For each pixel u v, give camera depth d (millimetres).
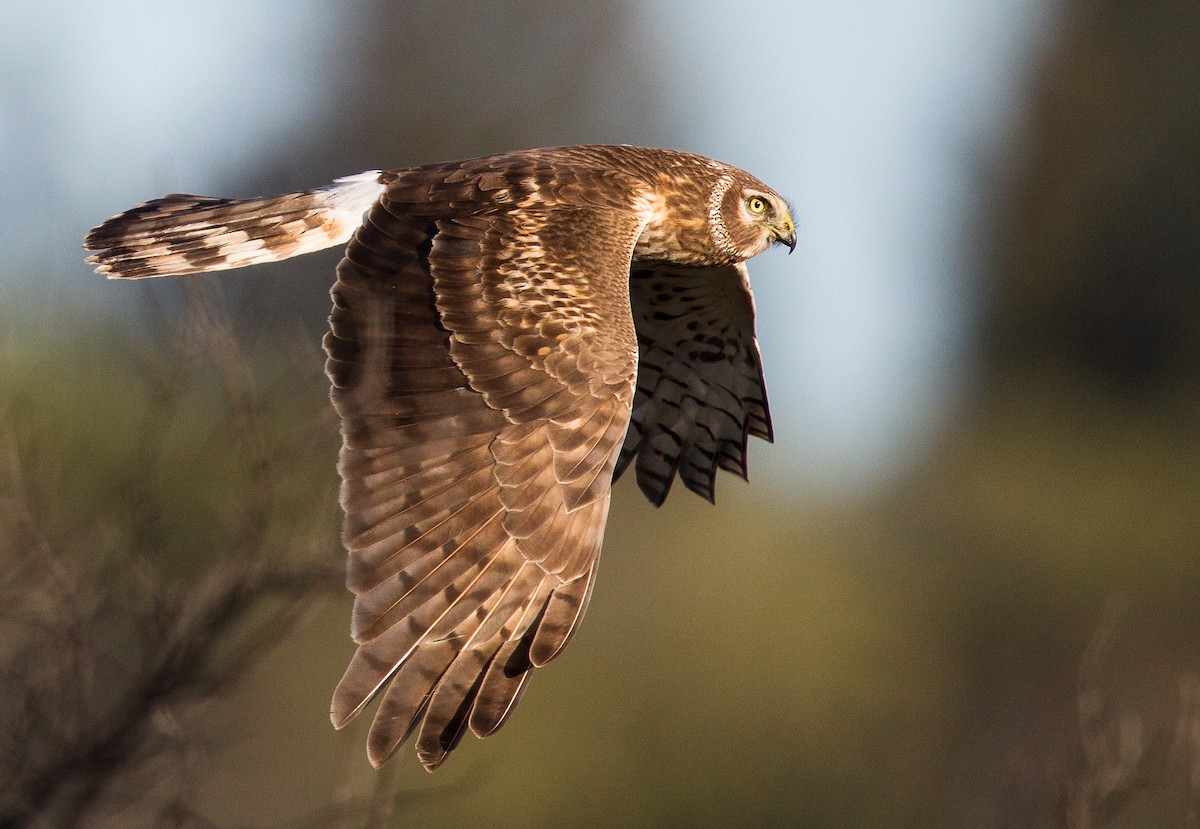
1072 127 37875
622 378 7254
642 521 26547
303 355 9750
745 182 10188
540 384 7160
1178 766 10734
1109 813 10664
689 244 9953
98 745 8938
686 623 23172
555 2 36344
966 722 22516
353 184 8992
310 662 14945
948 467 33750
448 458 6957
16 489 9164
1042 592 27266
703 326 10555
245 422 9219
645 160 9805
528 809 18047
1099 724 11031
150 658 9109
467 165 8477
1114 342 37125
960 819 19969
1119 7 37906
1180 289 36844
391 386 7082
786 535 27984
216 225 9078
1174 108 37219
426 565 6777
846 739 20953
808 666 22328
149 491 9531
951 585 27172
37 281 10773
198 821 9156
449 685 6711
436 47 35500
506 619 6828
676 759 19609
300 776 13844
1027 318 38188
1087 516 30047
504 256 7660
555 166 8617
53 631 9211
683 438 10680
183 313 9359
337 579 9227
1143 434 34719
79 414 10680
